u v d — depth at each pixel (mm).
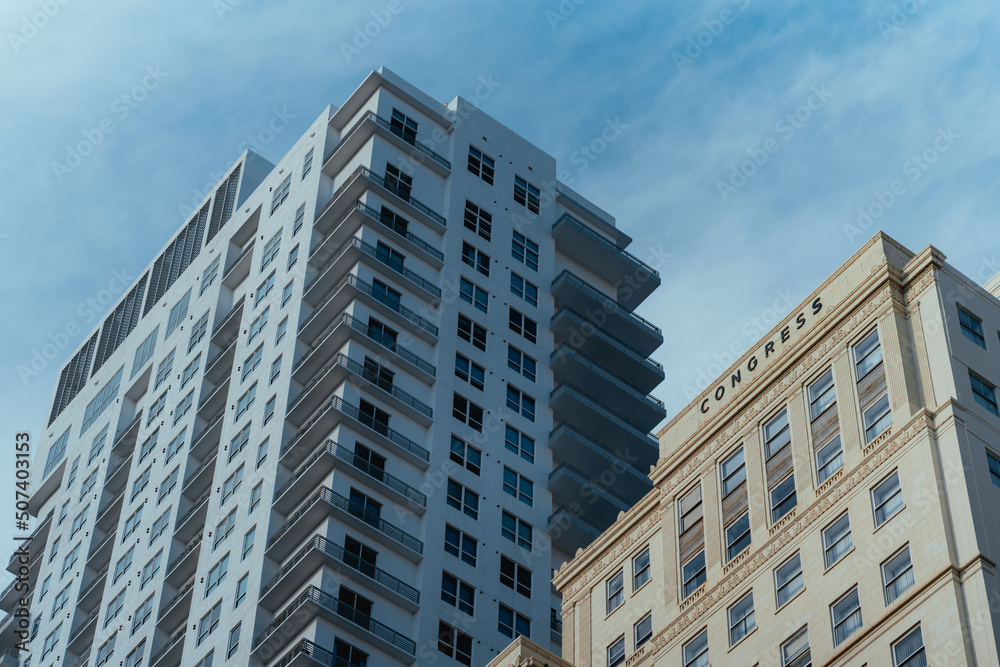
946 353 54406
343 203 106000
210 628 90938
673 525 62562
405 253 104000
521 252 111312
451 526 92688
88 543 115750
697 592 59094
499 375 102562
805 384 59250
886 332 56594
